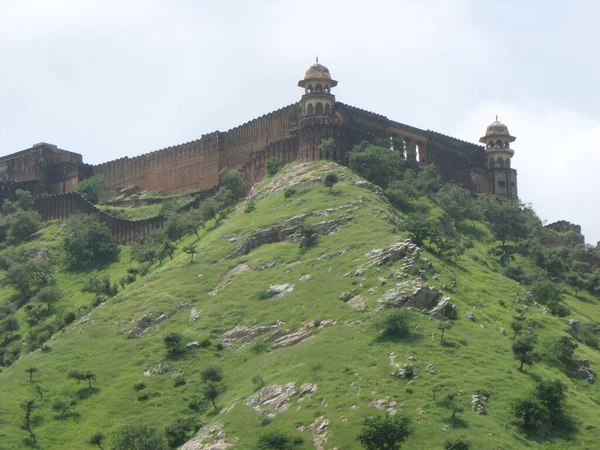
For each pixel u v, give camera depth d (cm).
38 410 16600
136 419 15975
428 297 17088
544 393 14412
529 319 18288
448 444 12875
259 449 13700
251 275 19850
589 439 13950
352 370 15112
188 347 17650
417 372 14850
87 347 18638
